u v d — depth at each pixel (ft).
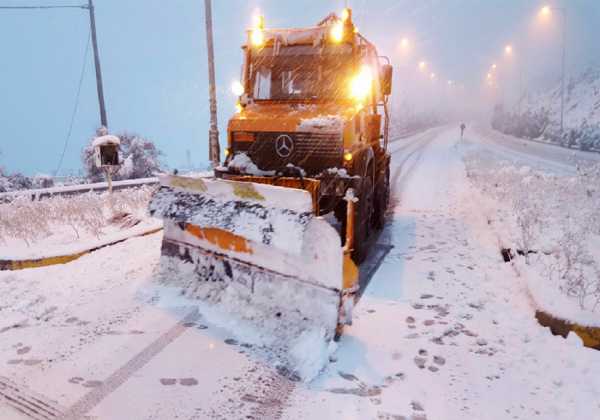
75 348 13.80
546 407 11.17
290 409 11.14
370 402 11.37
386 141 29.48
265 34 21.67
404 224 28.89
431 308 16.51
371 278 19.45
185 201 17.40
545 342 14.03
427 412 11.00
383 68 26.25
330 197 18.67
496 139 137.80
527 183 38.09
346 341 14.23
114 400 11.39
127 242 24.07
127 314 15.92
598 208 27.99
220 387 11.93
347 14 20.49
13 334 14.69
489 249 23.31
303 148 18.94
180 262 18.17
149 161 66.74
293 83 21.44
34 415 10.85
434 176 51.08
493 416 10.85
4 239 24.31
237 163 19.48
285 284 14.82
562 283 17.20
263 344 13.92
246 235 14.70
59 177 65.57
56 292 17.78
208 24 42.78
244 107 22.20
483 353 13.56
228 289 16.29
